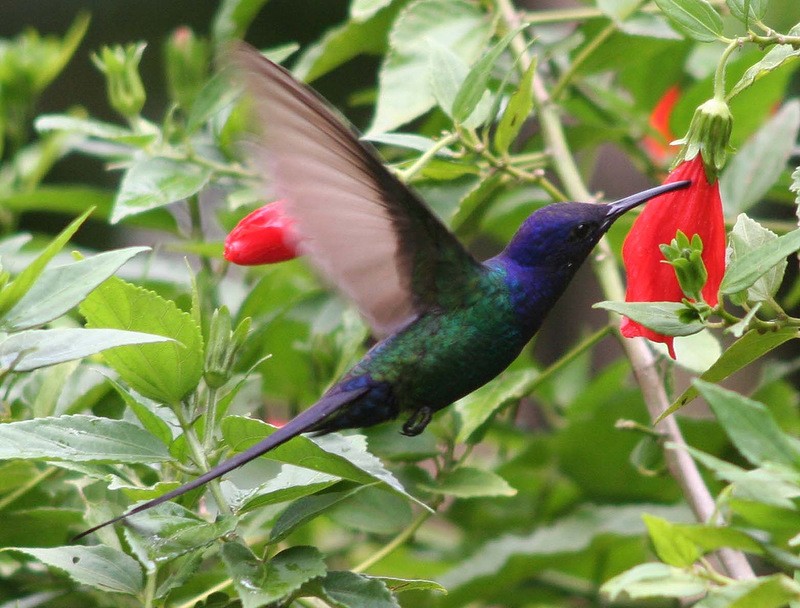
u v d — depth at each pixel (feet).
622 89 23.30
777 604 9.21
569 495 22.21
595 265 17.49
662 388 16.37
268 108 11.65
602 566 21.25
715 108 13.29
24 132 25.14
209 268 20.20
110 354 12.25
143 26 36.70
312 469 12.06
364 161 12.40
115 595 15.55
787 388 21.18
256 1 21.65
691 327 11.75
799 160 25.07
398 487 11.62
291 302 18.45
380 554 17.38
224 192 22.88
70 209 23.30
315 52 21.09
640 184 26.45
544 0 27.68
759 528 9.66
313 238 12.53
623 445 21.15
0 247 18.93
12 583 16.70
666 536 9.89
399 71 18.40
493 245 29.91
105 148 23.43
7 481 15.70
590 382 23.32
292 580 11.26
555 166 18.42
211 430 12.51
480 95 15.96
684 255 11.80
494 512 22.36
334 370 18.60
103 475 12.28
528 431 22.27
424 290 13.70
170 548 11.57
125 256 11.61
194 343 12.26
